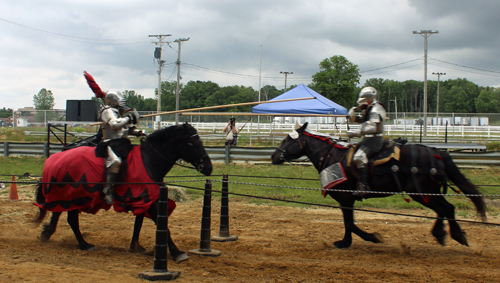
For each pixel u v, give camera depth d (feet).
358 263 20.42
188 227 28.40
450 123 134.10
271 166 55.16
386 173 22.15
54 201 20.85
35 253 19.90
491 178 46.85
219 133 104.22
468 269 19.38
